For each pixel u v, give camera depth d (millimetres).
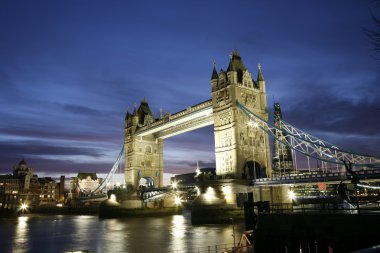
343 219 25438
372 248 5188
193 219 88562
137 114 147500
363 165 73375
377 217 23969
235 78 97562
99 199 176750
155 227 89438
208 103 105688
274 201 88438
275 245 28422
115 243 63969
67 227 100000
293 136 93125
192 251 50656
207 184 92188
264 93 103938
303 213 27984
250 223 36531
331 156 82938
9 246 64250
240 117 95500
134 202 133000
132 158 141250
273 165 182000
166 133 137500
